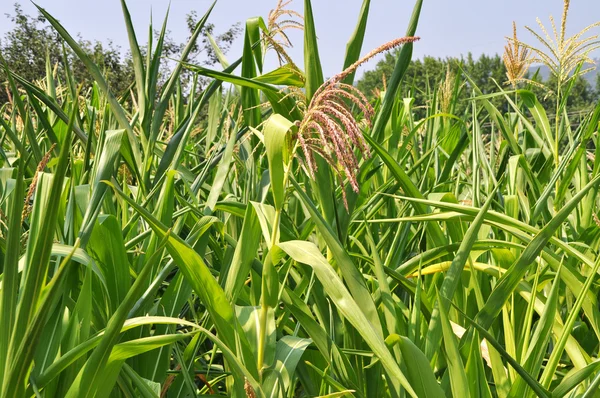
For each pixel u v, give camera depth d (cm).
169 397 231
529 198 400
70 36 305
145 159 313
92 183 245
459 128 488
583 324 298
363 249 276
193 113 315
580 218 384
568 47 402
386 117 279
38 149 294
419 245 342
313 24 260
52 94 458
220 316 177
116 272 206
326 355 211
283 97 245
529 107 423
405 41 172
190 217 307
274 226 188
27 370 131
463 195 471
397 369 149
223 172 268
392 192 312
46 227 124
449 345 180
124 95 384
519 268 202
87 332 178
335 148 163
